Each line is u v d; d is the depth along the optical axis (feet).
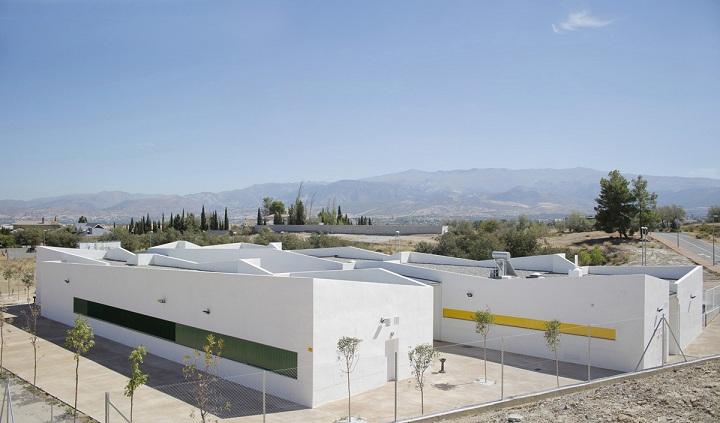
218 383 86.22
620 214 278.67
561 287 100.42
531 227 352.49
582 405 61.00
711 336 115.55
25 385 84.99
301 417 70.69
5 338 119.24
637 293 90.68
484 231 291.38
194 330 95.81
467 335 114.21
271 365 81.20
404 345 90.33
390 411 72.74
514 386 83.71
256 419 69.46
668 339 99.35
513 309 107.34
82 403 76.13
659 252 253.44
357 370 81.66
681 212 463.83
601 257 226.58
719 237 312.71
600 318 95.14
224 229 404.16
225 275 89.66
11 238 356.59
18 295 178.91
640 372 81.15
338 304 79.15
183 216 397.39
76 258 139.85
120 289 115.24
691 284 111.55
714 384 63.62
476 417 65.16
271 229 382.63
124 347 110.93
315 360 75.56
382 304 86.38
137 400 77.10
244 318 86.02
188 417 70.03
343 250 160.76
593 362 96.02
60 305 137.90
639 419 52.65
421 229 333.83
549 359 101.55
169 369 94.27
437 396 79.15
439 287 118.93
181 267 122.93
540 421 56.49
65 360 100.32
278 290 80.53
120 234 333.42
